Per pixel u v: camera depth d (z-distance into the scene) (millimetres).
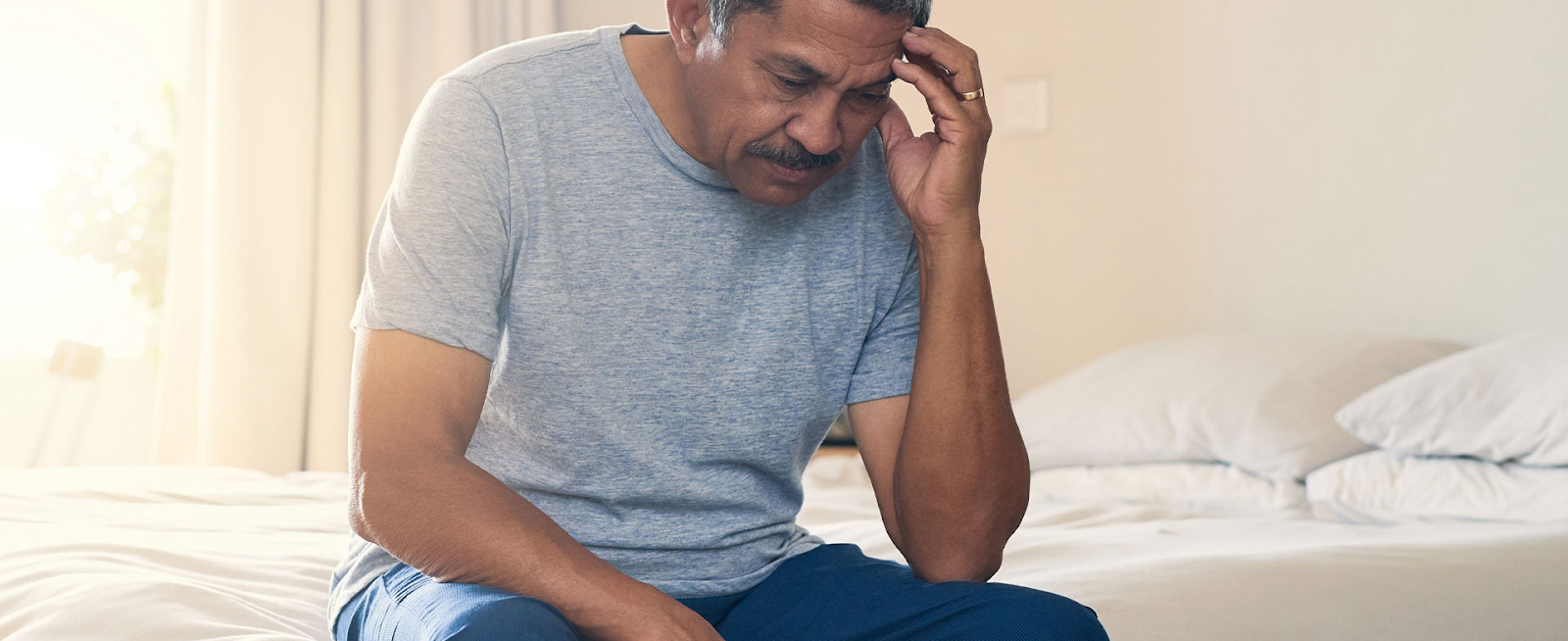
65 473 1960
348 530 1667
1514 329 2561
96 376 3213
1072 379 2721
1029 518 1976
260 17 3102
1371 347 2473
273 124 3109
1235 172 2920
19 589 1115
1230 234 2930
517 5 3607
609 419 968
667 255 990
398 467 826
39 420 3150
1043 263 3205
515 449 978
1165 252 3020
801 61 852
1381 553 1430
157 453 3086
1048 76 3176
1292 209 2848
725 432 997
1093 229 3123
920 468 1020
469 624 716
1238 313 2926
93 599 1033
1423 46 2666
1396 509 1994
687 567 995
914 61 1042
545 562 800
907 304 1111
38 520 1569
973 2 3281
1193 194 2979
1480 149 2602
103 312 3230
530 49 1019
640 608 794
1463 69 2617
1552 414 1908
